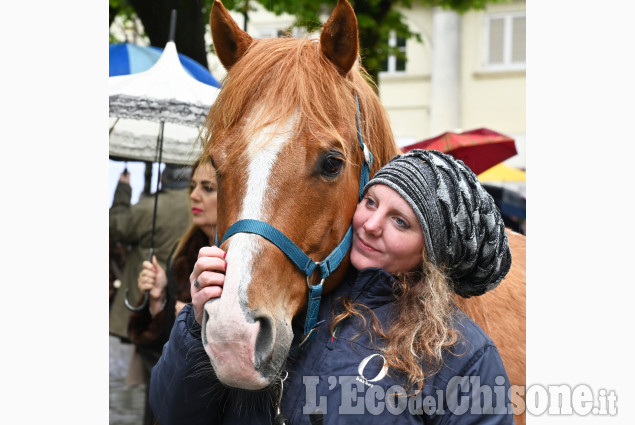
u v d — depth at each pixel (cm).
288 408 144
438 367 142
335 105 149
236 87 150
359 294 150
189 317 151
